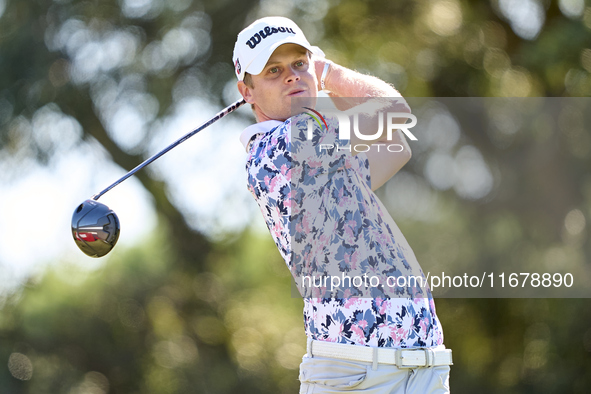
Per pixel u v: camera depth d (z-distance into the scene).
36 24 33.06
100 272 36.03
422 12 31.42
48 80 33.16
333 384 7.94
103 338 35.22
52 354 35.25
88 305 35.09
